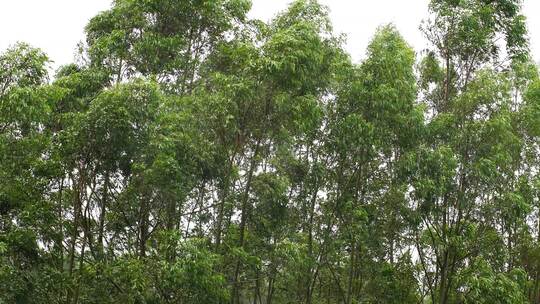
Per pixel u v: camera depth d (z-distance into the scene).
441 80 19.25
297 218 18.83
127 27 17.62
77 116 13.99
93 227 15.76
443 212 17.25
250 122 16.11
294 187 19.02
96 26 18.09
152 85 13.80
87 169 14.55
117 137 13.66
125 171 15.47
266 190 17.75
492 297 15.77
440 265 17.22
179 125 15.44
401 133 17.41
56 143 14.26
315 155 18.58
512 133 17.50
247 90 14.88
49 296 14.90
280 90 15.36
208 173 16.62
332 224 17.86
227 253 16.20
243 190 18.12
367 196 18.80
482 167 16.25
